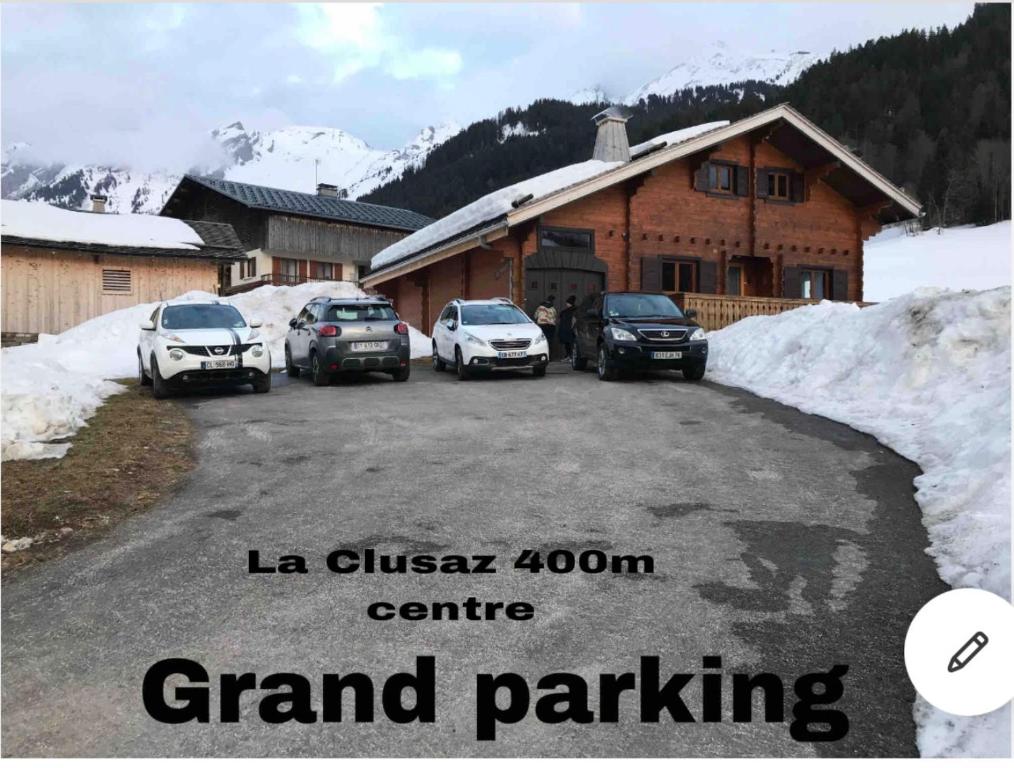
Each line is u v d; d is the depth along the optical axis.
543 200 17.94
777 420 9.09
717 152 21.23
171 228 29.47
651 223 20.33
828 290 22.83
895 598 4.17
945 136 105.69
